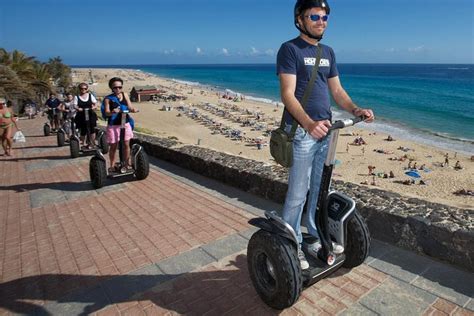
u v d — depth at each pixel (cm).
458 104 5409
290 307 263
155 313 266
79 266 343
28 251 383
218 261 336
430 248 320
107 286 305
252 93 8175
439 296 268
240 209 464
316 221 268
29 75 3697
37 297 296
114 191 572
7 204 544
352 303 265
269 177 487
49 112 1368
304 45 241
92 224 447
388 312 253
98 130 889
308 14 230
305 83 242
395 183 2050
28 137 1280
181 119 4531
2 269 348
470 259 295
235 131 3659
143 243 384
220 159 605
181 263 336
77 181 653
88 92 853
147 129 3631
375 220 358
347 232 289
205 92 8050
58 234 424
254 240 261
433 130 3591
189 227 418
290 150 242
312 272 254
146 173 615
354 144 3008
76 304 283
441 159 2528
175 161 708
